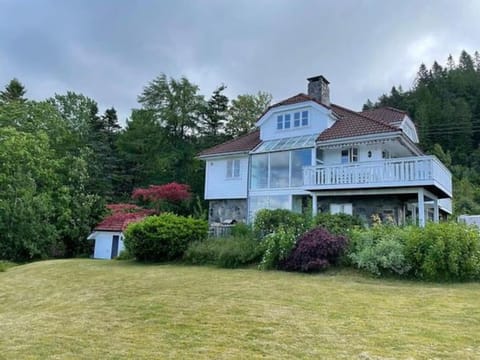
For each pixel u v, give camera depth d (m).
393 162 18.77
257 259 15.39
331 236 13.91
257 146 26.02
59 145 36.72
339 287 10.48
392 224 16.06
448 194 21.39
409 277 11.95
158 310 8.18
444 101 60.59
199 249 16.75
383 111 25.55
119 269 15.91
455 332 6.26
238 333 6.34
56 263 19.23
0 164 28.33
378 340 5.85
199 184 44.47
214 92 52.38
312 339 5.95
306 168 21.36
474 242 11.80
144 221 18.66
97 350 5.66
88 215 34.34
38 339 6.36
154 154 45.81
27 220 28.81
